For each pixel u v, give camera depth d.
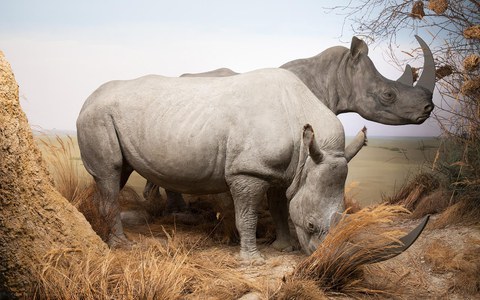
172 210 6.21
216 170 4.71
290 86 4.79
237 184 4.59
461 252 4.61
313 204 4.26
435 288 4.18
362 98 5.76
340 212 4.25
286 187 4.71
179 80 5.03
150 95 4.90
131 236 5.18
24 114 4.19
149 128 4.80
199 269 4.28
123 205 6.16
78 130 5.00
